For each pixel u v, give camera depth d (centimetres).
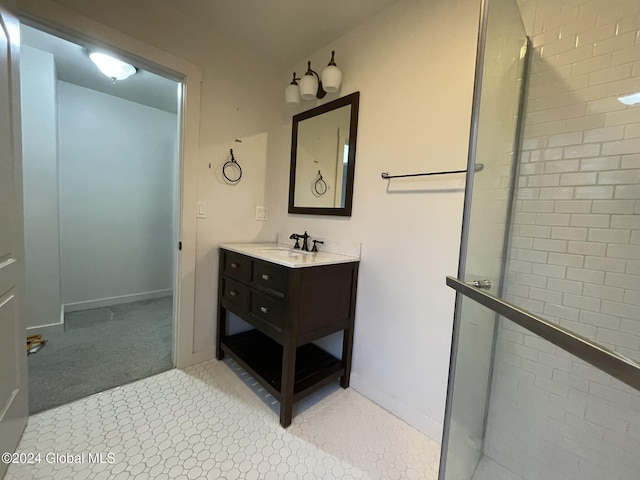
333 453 129
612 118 90
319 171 198
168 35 167
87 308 300
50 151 230
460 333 113
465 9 128
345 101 179
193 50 179
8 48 110
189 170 184
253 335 219
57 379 173
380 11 160
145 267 338
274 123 227
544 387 101
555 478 99
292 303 143
